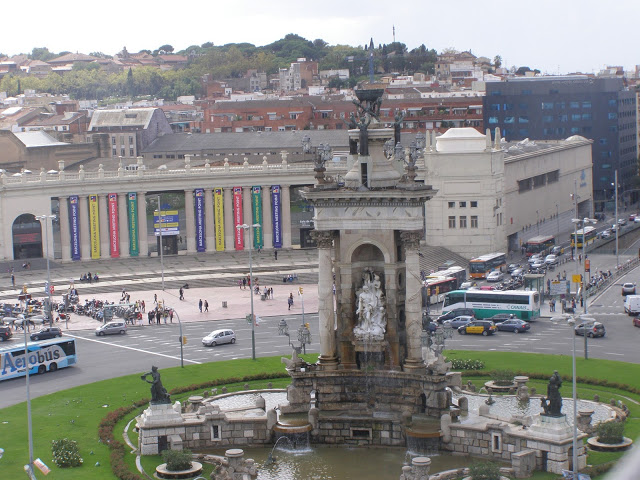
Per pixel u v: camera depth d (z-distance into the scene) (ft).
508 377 407.85
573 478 290.97
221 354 506.89
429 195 347.36
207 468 322.34
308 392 356.38
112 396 417.08
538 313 593.01
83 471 321.11
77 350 529.86
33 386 447.83
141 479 309.22
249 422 345.10
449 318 579.48
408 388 348.18
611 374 426.10
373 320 355.56
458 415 339.98
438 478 302.25
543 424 313.12
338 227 355.36
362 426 341.00
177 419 341.21
